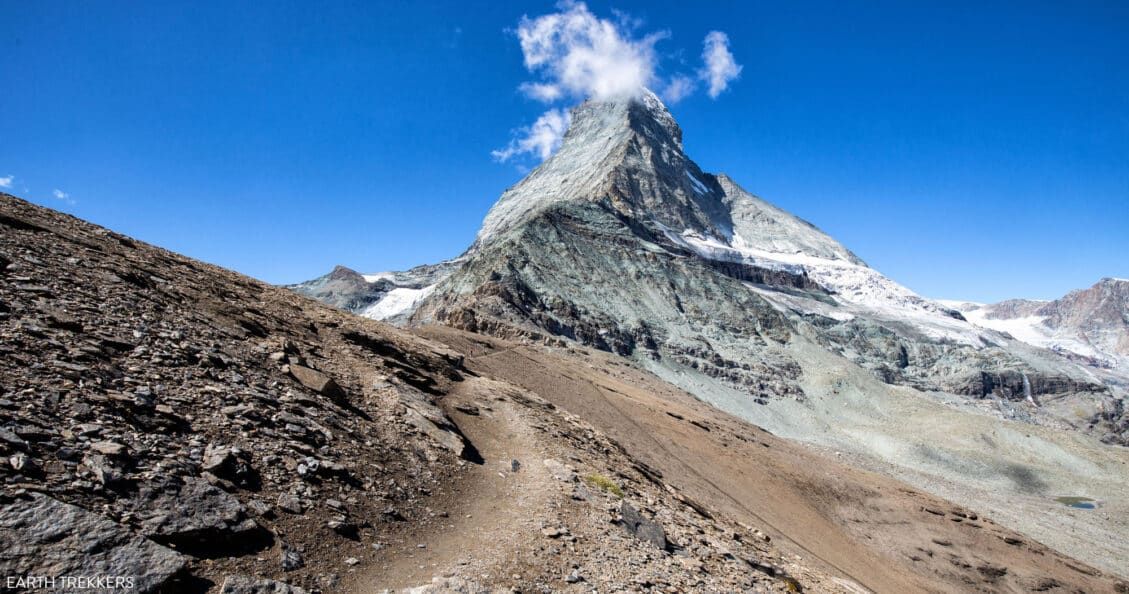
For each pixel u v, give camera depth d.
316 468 12.47
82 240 19.92
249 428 12.62
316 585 9.31
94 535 8.00
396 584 10.07
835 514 49.44
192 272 23.25
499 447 20.20
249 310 21.45
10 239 16.61
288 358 17.70
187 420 11.77
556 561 12.34
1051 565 53.69
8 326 11.77
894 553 46.44
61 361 11.41
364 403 17.86
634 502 18.69
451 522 13.29
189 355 14.65
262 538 9.77
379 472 13.95
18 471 8.28
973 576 47.50
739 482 44.22
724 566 15.96
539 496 15.87
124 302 15.92
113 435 10.06
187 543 8.85
